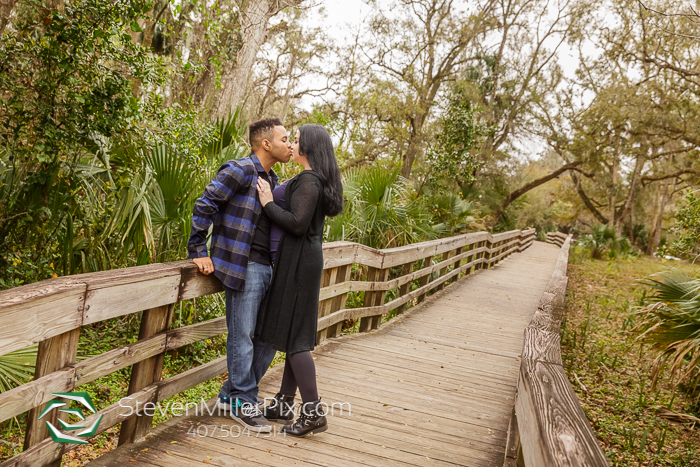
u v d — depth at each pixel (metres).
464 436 3.44
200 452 2.79
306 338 3.07
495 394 4.40
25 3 4.41
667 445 4.88
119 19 4.50
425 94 24.23
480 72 26.08
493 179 27.69
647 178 35.69
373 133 23.39
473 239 11.71
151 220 4.93
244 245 2.89
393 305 6.71
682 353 4.61
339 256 5.07
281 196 3.03
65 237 4.70
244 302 2.97
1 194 4.35
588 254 28.55
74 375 2.25
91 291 2.27
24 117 4.34
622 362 7.48
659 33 21.06
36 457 2.14
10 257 4.43
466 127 18.48
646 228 43.84
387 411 3.73
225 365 3.47
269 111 26.34
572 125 29.89
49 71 4.29
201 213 2.79
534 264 17.30
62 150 4.46
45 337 2.06
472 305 8.60
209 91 10.15
